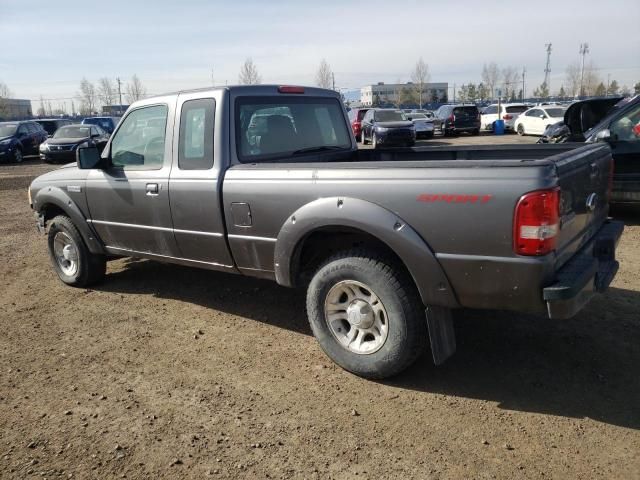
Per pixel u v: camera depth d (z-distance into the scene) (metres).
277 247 3.97
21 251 7.86
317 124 5.22
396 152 5.38
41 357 4.36
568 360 3.97
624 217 8.38
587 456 2.95
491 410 3.40
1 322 5.11
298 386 3.77
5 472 2.98
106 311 5.31
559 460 2.92
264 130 4.68
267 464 2.98
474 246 3.16
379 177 3.47
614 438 3.09
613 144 7.86
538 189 2.95
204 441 3.20
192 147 4.50
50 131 32.06
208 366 4.11
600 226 4.19
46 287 6.12
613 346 4.14
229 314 5.11
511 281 3.10
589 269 3.24
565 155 3.39
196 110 4.48
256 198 4.05
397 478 2.84
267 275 4.25
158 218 4.80
